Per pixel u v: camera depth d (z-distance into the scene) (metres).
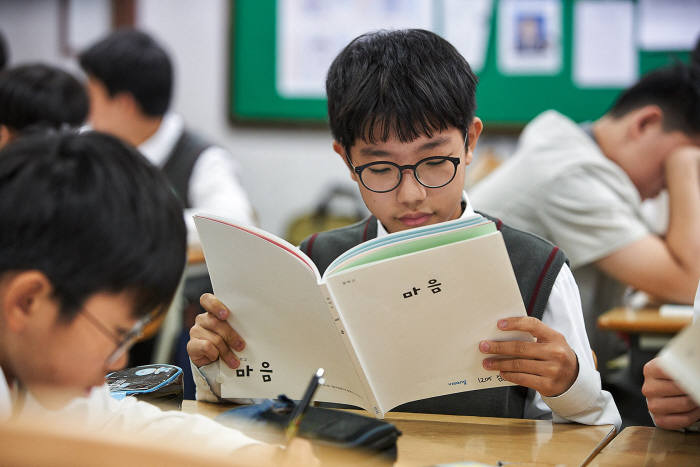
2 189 0.83
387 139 1.35
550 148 2.41
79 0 4.40
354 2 4.19
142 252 0.85
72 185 0.83
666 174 2.35
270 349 1.30
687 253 2.24
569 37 4.02
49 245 0.81
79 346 0.86
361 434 1.04
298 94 4.27
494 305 1.17
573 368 1.25
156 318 0.96
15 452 0.61
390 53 1.40
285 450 0.95
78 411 1.00
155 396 1.24
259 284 1.24
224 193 3.09
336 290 1.13
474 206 2.47
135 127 2.97
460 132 1.40
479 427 1.27
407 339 1.17
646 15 3.95
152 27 4.38
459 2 4.09
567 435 1.23
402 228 1.42
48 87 2.41
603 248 2.30
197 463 0.63
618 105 2.45
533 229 2.38
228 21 4.30
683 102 2.30
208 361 1.37
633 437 1.22
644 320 2.18
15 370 0.88
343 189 4.25
